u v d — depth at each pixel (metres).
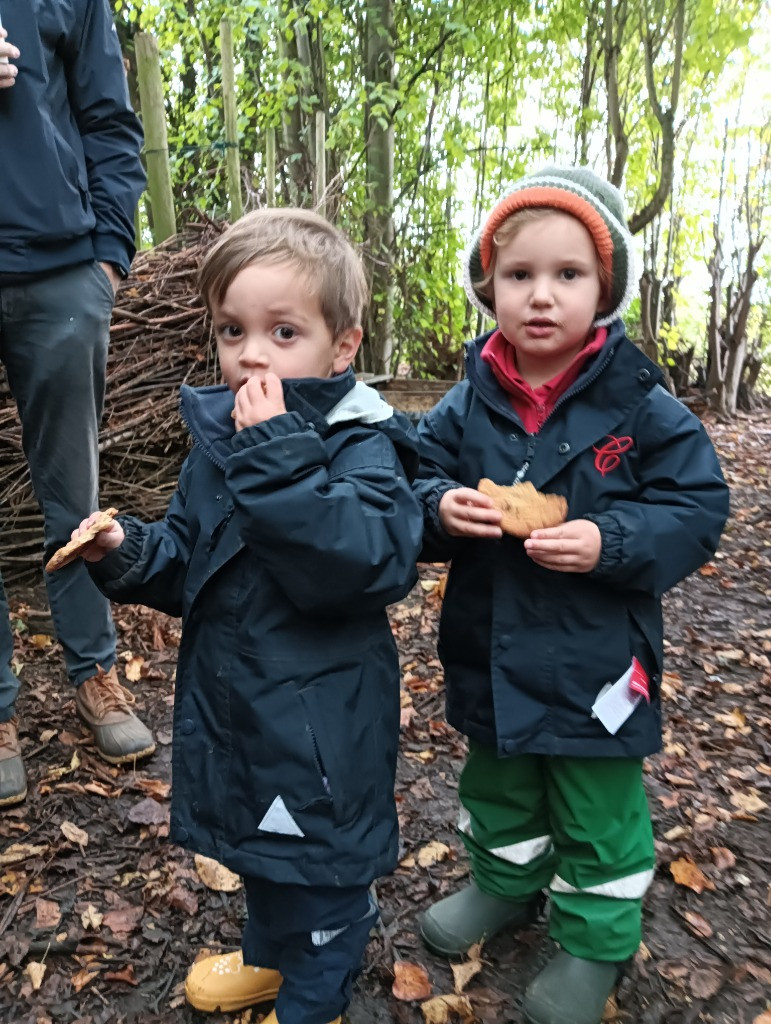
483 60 7.14
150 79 5.11
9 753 2.16
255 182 6.50
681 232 9.24
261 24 6.28
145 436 3.87
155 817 2.05
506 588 1.43
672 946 1.68
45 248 2.04
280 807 1.24
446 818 2.09
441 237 6.96
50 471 2.23
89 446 2.25
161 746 2.41
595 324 1.44
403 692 2.77
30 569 3.64
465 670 1.53
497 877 1.62
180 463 4.05
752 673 2.96
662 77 7.95
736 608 3.58
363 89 6.13
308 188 6.55
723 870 1.90
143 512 3.92
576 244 1.33
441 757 2.38
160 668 2.93
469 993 1.56
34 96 1.96
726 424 8.04
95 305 2.17
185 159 6.93
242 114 7.00
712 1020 1.50
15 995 1.56
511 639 1.42
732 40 7.27
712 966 1.62
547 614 1.41
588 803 1.45
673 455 1.37
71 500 2.26
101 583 1.39
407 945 1.67
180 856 1.93
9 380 2.22
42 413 2.18
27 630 3.18
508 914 1.68
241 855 1.27
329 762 1.24
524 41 7.16
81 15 2.09
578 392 1.39
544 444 1.42
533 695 1.42
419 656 3.04
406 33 6.71
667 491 1.37
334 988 1.33
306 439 1.15
